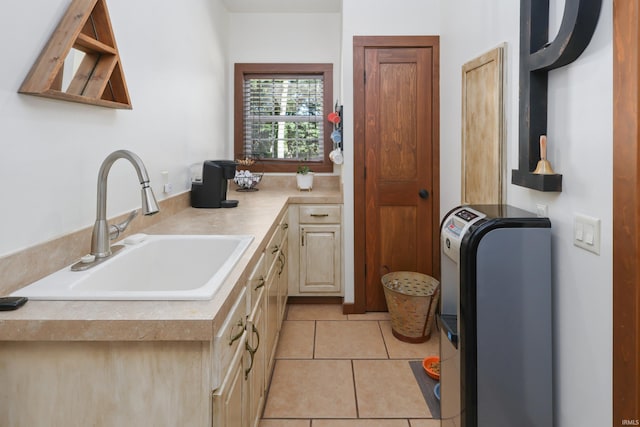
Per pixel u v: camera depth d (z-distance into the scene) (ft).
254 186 12.04
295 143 12.68
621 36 3.54
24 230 3.72
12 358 3.06
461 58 8.15
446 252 5.32
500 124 6.05
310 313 10.34
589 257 4.10
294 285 10.70
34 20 3.77
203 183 8.39
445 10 9.33
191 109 8.62
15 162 3.61
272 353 7.16
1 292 3.37
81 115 4.60
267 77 12.53
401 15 9.80
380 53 9.91
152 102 6.56
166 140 7.22
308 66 12.30
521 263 4.58
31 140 3.81
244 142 12.56
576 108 4.28
